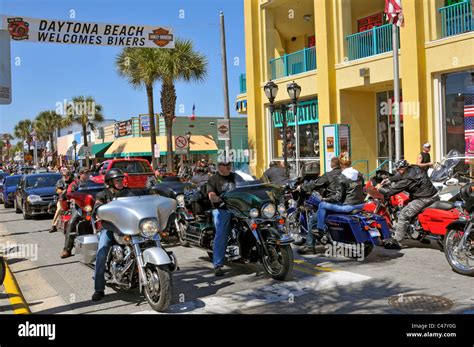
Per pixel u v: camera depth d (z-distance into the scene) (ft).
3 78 19.56
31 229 45.09
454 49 43.52
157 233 17.94
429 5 45.85
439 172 33.45
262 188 22.24
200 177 43.42
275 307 17.99
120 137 129.29
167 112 80.07
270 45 68.23
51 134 192.03
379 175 35.65
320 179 26.96
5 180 71.51
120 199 18.47
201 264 26.37
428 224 25.22
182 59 76.28
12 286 22.24
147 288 18.15
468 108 43.57
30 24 35.63
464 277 21.12
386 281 20.92
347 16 56.13
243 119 125.59
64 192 38.55
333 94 56.49
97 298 19.83
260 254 22.03
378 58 50.62
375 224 24.49
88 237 21.34
